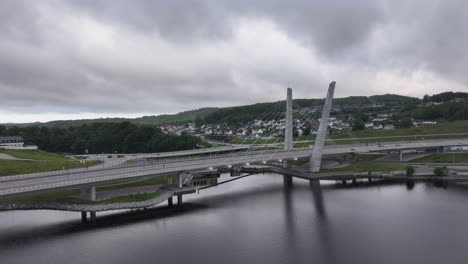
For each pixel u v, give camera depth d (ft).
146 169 281.54
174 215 246.06
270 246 190.08
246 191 327.06
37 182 233.96
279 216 243.40
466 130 623.36
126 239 198.49
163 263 169.37
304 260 172.86
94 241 194.90
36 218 232.53
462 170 370.32
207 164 309.83
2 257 174.40
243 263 169.58
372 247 187.52
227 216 243.81
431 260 171.32
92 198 235.40
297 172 399.24
